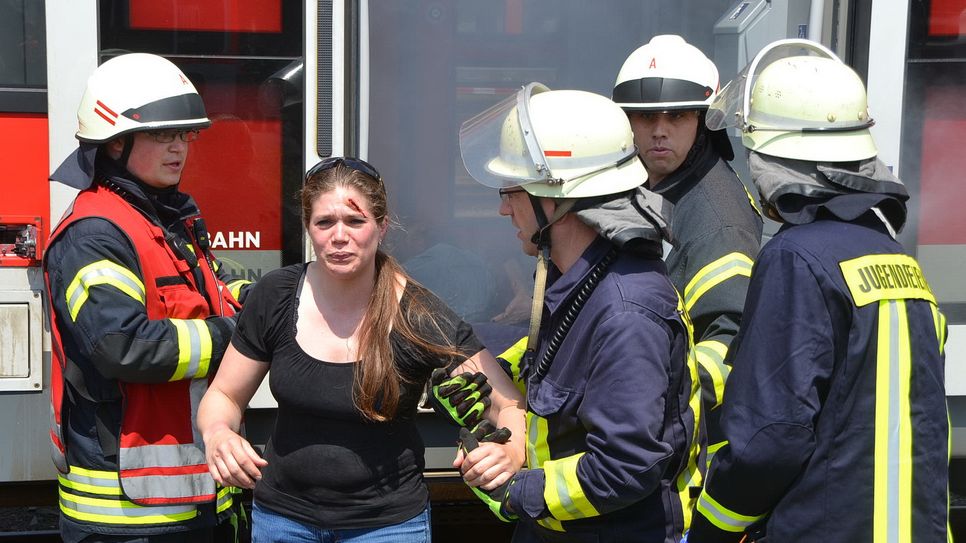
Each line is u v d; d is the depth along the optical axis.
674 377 2.68
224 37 4.41
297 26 4.44
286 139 4.48
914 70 4.68
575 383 2.70
